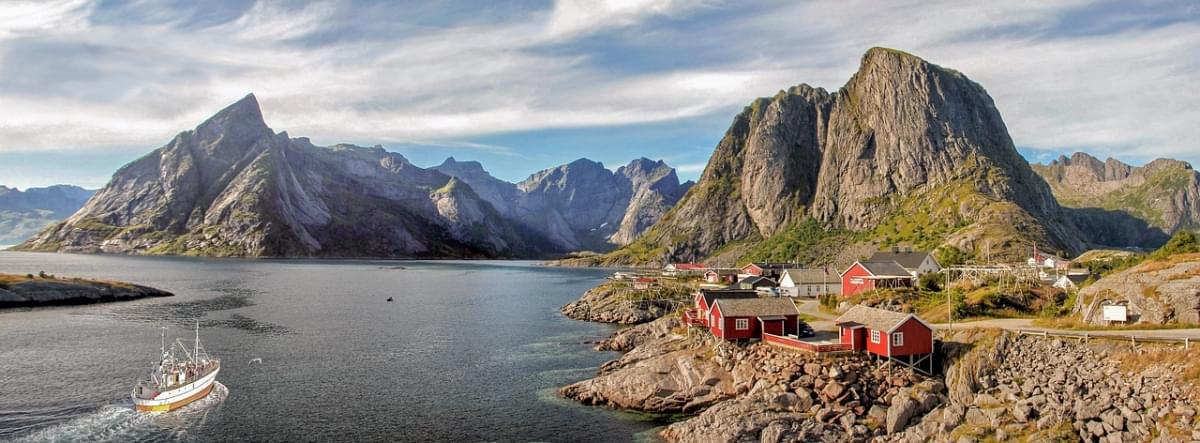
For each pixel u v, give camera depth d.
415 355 97.31
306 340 109.31
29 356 92.38
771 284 162.88
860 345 67.44
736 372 69.88
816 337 78.69
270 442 59.47
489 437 61.16
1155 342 52.47
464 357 96.00
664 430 61.75
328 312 148.75
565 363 91.94
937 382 60.91
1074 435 48.19
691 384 70.19
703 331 83.94
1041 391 53.66
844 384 62.09
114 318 131.88
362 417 66.69
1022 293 96.62
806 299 138.25
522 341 110.88
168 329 118.19
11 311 139.50
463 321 137.38
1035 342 58.75
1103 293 70.62
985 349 60.81
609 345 103.06
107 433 60.91
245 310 148.88
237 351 98.69
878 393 61.84
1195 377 46.78
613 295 156.62
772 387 63.88
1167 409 45.94
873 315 68.25
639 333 103.94
